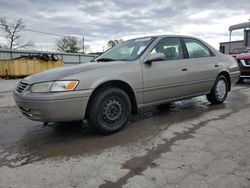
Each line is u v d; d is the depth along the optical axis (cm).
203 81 481
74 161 272
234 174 233
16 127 415
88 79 325
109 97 346
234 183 218
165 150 292
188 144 309
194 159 266
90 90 324
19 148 317
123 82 360
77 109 318
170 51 433
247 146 298
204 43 510
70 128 394
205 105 532
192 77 455
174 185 217
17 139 353
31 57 2084
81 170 250
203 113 462
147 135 347
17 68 1922
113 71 349
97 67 345
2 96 807
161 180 226
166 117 441
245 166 248
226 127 373
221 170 241
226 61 543
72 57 3378
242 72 837
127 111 369
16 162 275
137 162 263
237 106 517
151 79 390
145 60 389
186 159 267
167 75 412
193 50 477
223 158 267
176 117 439
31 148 316
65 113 312
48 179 235
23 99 321
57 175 242
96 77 332
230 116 435
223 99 545
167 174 236
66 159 278
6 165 268
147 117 445
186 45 464
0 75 2000
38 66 2058
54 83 309
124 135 350
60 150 305
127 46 440
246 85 862
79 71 329
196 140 322
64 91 308
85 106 323
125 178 232
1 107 596
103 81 335
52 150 306
